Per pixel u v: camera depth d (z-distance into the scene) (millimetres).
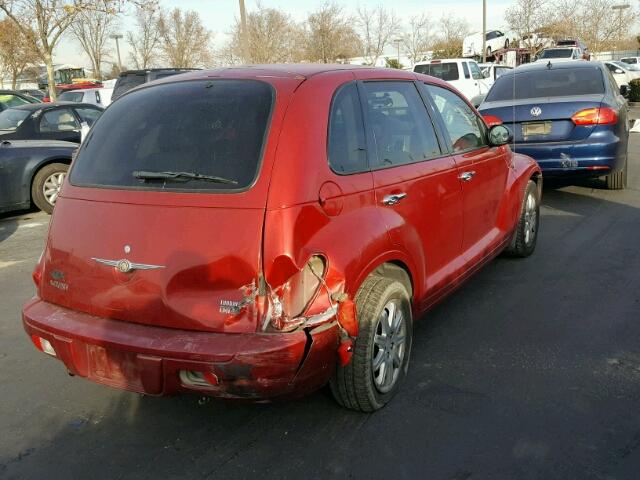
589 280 5465
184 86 3449
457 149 4461
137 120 3379
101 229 3094
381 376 3463
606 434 3223
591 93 7996
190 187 2988
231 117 3143
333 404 3566
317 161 3051
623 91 9680
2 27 29609
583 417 3381
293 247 2826
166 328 2934
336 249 2992
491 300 5078
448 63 19812
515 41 36875
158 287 2924
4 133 10781
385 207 3438
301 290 2855
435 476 2943
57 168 9195
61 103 11750
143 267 2945
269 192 2854
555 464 3000
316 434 3299
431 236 3967
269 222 2812
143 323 2984
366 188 3316
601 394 3607
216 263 2826
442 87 4617
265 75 3340
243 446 3229
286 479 2965
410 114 4023
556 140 7750
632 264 5836
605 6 42000
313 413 3488
